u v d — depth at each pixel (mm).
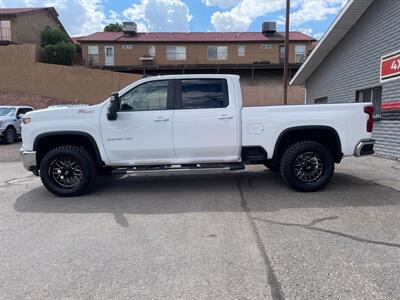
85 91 31906
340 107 6477
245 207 5715
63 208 5945
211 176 8102
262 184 7215
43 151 6852
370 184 7020
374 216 5152
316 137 6820
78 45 44781
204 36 42562
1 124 16906
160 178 8047
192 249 4164
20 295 3279
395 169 8539
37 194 6965
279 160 6738
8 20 37438
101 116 6449
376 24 10852
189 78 6535
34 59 32938
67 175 6652
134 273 3633
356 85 12453
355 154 6551
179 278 3510
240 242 4324
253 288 3301
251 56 40812
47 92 32344
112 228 4934
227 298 3152
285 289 3271
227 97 6496
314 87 17938
